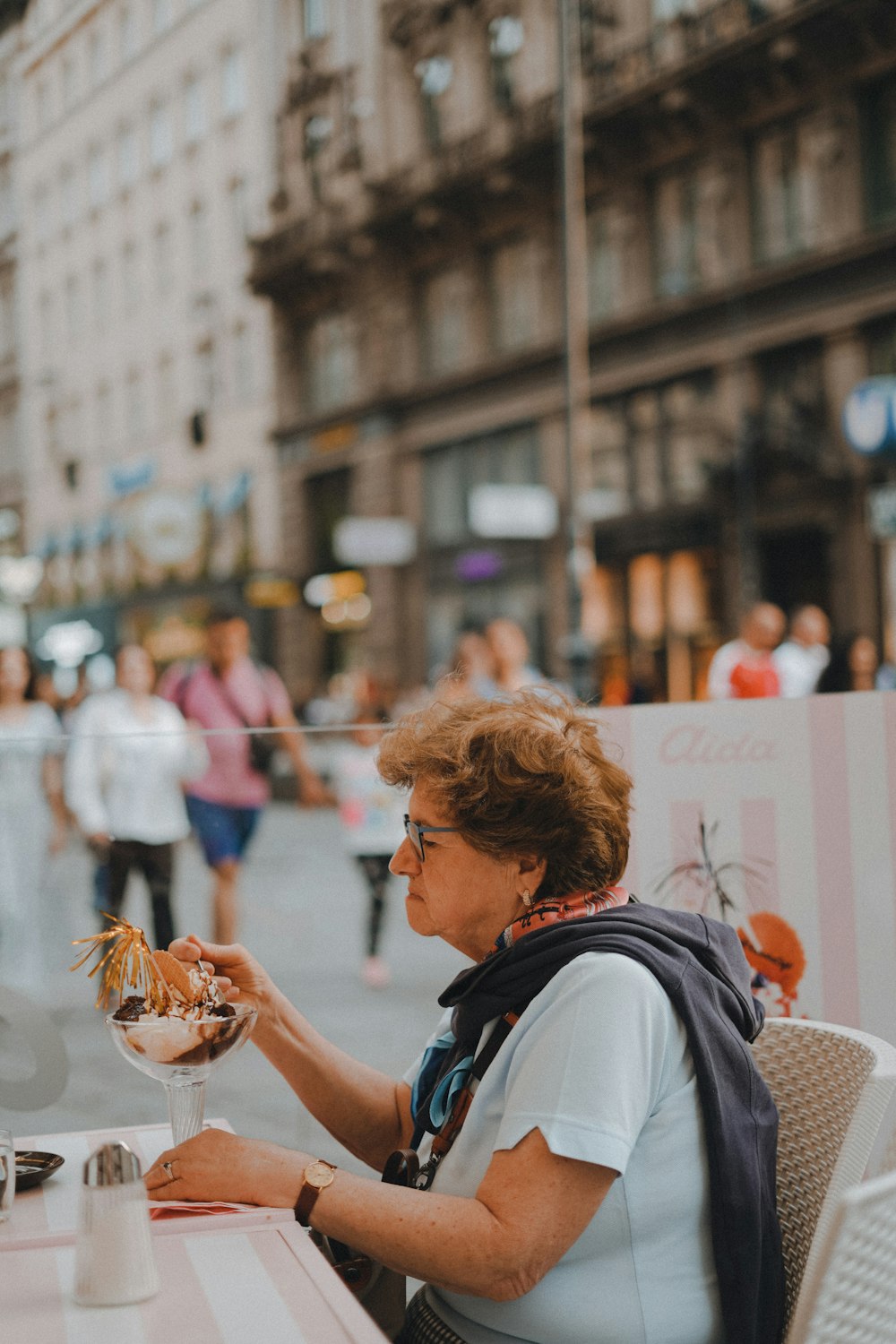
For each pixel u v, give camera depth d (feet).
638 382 78.23
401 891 20.81
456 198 87.71
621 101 76.38
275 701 20.31
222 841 15.37
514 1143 4.89
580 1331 5.05
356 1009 16.05
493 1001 5.44
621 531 79.41
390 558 90.84
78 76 120.98
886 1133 5.07
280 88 101.55
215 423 109.91
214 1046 5.39
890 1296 4.26
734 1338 5.05
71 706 30.73
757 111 72.13
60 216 124.57
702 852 8.41
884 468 66.44
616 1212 5.03
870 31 66.28
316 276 99.45
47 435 126.82
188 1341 4.01
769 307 71.61
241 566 107.34
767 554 73.67
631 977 5.07
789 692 30.14
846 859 8.06
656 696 57.88
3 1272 4.60
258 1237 4.84
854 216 68.39
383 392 94.68
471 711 5.78
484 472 89.66
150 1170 5.42
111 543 118.62
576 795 5.48
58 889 12.99
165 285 113.91
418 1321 5.60
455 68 88.94
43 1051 7.29
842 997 8.08
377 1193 5.07
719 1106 5.08
